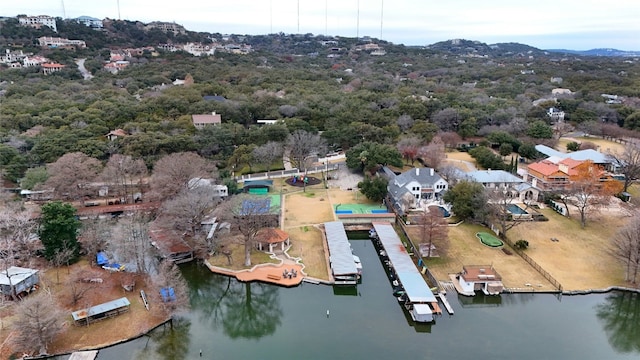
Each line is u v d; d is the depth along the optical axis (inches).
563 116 7096.5
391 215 3791.8
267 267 3058.6
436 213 3284.9
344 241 3292.3
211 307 2851.9
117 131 5196.9
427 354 2218.3
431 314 2454.5
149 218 3690.9
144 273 2824.8
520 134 6131.9
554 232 3523.6
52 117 5295.3
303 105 6614.2
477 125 6304.1
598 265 3011.8
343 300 2755.9
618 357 2217.0
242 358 2225.6
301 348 2289.6
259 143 5423.2
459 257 3157.0
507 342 2320.4
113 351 2236.7
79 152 4217.5
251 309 2758.4
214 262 3110.2
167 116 5925.2
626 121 6574.8
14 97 6210.6
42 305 2155.5
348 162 5029.5
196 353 2282.2
